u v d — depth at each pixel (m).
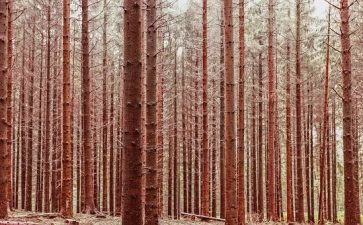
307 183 35.19
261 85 32.12
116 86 36.50
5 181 10.74
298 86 22.81
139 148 6.19
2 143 10.53
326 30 27.66
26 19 28.66
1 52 10.30
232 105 13.91
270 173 23.91
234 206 13.86
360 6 21.78
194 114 32.94
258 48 29.98
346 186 12.41
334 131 35.31
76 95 36.53
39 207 29.36
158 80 26.70
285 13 28.17
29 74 29.06
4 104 10.45
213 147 31.80
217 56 30.27
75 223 13.49
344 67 12.57
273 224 21.81
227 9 14.23
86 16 18.02
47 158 28.61
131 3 6.26
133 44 6.23
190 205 35.22
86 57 17.77
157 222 9.27
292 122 36.88
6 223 9.71
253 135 34.69
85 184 18.06
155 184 9.41
